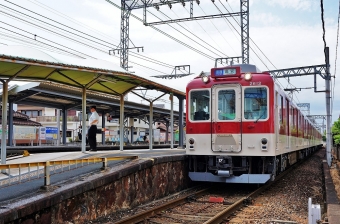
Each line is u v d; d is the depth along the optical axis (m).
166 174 10.20
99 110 26.69
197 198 10.00
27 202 5.33
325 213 7.80
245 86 10.50
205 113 10.91
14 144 21.69
